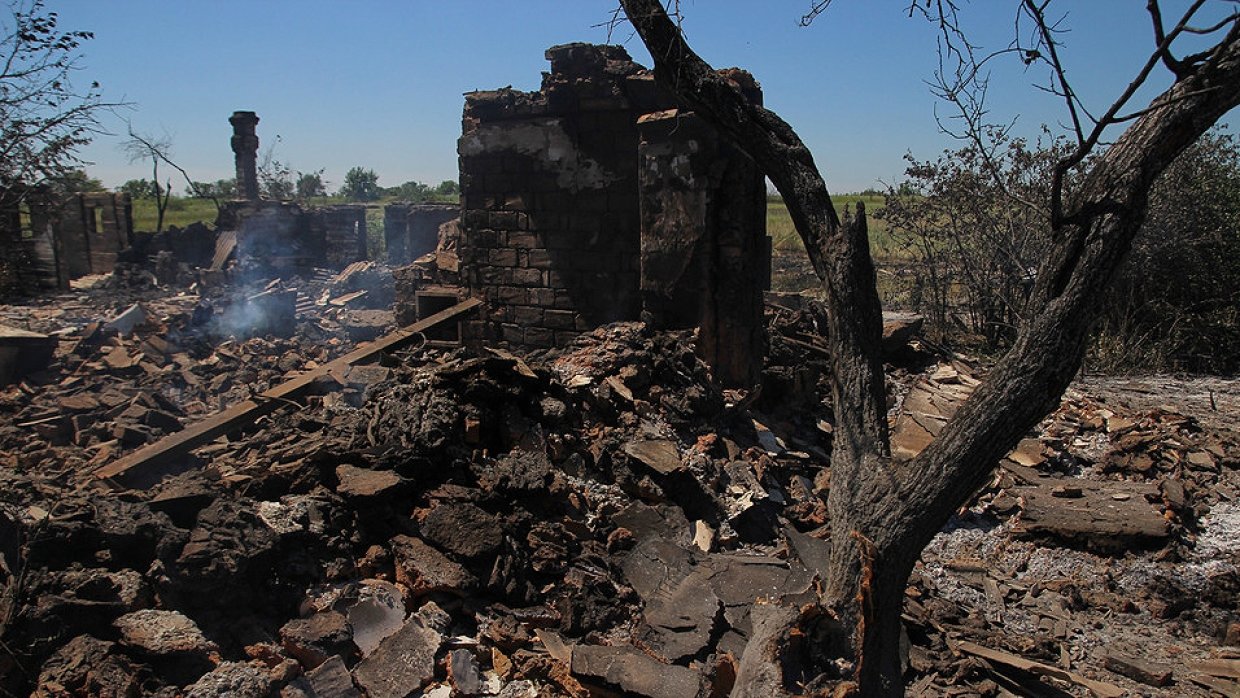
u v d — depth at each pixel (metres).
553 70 9.21
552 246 9.51
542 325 9.70
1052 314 3.49
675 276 8.30
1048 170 13.66
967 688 5.07
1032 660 5.48
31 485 5.96
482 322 10.09
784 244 29.20
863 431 3.97
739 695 3.39
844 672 3.50
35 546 4.43
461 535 5.21
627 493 6.43
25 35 6.60
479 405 6.31
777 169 4.33
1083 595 6.40
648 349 7.68
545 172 9.44
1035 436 8.50
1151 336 13.92
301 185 40.22
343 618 4.58
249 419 7.15
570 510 5.96
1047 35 3.42
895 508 3.64
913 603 5.95
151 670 4.04
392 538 5.27
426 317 10.34
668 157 8.10
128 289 19.50
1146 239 14.02
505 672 4.62
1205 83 3.32
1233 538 6.89
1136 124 3.53
